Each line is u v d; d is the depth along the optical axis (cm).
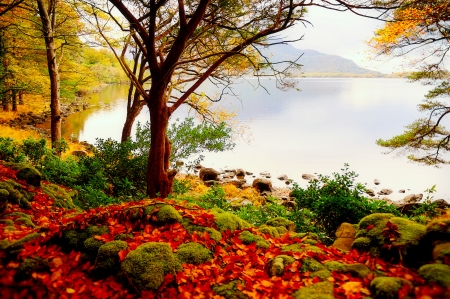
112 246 306
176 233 355
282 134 3150
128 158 820
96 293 262
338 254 334
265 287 271
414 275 249
